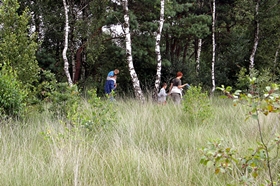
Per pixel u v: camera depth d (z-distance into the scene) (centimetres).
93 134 581
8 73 799
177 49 2000
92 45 1457
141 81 1662
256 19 1642
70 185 394
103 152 510
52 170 413
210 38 2003
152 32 1519
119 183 395
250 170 298
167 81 1625
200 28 1527
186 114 805
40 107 777
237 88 1586
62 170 408
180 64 1661
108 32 1606
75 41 1605
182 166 442
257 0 1642
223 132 643
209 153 292
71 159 442
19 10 1500
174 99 1091
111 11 1451
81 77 1762
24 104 710
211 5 1845
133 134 606
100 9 1462
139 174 415
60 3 1592
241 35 1877
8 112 684
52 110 735
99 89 1653
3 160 455
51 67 1568
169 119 739
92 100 657
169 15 1484
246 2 1623
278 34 1736
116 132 596
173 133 624
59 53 1697
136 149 518
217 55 2012
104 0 1448
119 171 431
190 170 419
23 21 898
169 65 1570
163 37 1853
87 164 434
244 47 1830
